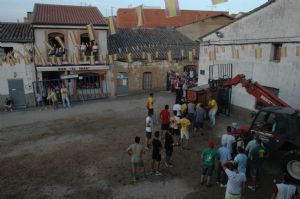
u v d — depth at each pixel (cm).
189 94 1673
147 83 2667
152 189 948
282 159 949
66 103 2270
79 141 1409
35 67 2217
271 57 1489
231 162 778
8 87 2191
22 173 1080
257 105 1584
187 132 1268
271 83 1488
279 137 995
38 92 2245
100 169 1098
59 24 2198
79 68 2319
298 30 1311
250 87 1230
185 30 3291
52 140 1433
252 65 1605
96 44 2364
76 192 940
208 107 1603
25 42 2158
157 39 2962
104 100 2395
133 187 963
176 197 897
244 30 1633
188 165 1116
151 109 1608
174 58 2698
